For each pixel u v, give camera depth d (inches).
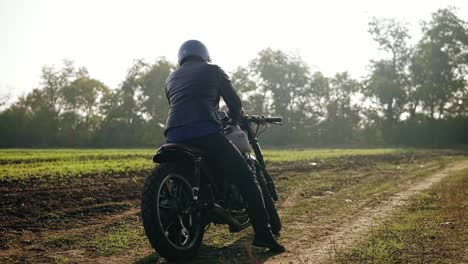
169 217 183.2
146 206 176.2
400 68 2659.9
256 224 199.2
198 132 189.2
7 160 849.5
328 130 2972.4
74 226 257.1
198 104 191.2
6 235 232.7
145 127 2957.7
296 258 189.8
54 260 189.6
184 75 196.5
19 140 2822.3
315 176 526.6
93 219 275.9
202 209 193.8
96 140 2876.5
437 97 2507.4
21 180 424.8
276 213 221.6
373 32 2662.4
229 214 200.8
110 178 459.2
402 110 2632.9
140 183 414.6
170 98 199.0
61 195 340.2
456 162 876.6
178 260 187.0
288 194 385.4
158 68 3043.8
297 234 235.0
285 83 3161.9
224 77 198.5
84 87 3105.3
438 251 190.1
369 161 825.5
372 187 440.5
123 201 334.3
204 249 206.5
